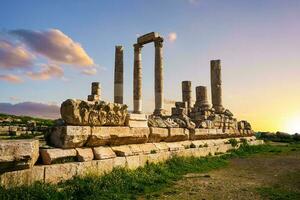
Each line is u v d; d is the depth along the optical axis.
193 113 26.84
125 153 12.09
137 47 33.53
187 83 32.31
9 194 7.27
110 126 12.11
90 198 8.09
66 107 10.64
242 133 28.34
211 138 22.19
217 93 30.41
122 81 33.72
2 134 19.05
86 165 10.09
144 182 10.51
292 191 9.90
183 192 9.62
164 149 15.09
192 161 15.76
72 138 10.22
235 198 8.95
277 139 38.97
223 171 14.34
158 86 31.19
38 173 8.57
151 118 16.19
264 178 12.41
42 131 22.36
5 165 7.62
